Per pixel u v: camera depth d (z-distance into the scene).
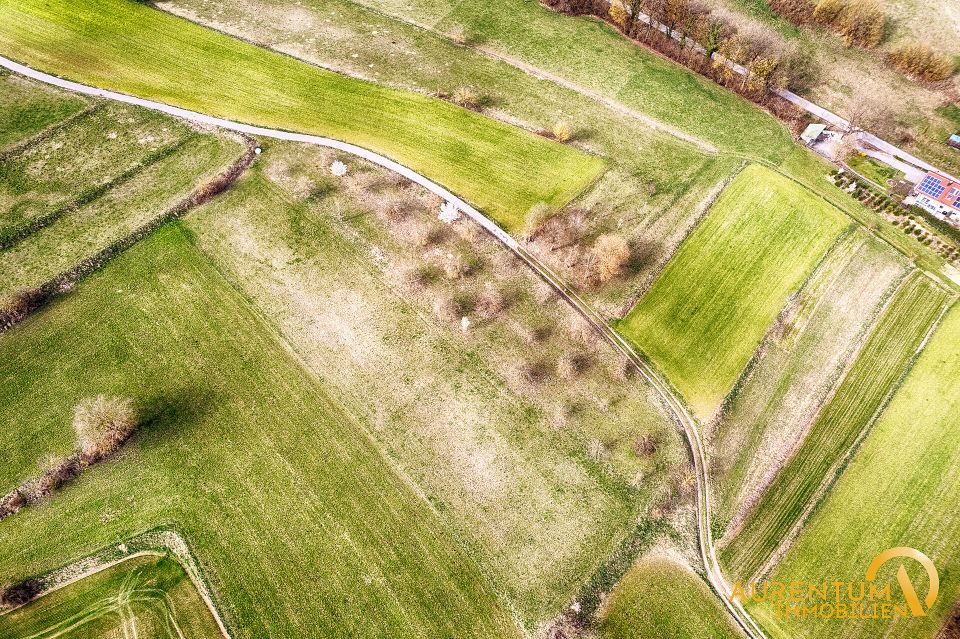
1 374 42.16
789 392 42.62
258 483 38.19
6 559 35.41
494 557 36.00
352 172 54.50
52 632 33.47
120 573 35.22
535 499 37.94
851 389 42.59
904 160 57.00
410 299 46.44
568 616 34.22
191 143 55.78
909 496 38.22
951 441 40.19
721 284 47.81
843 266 48.78
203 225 50.34
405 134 57.66
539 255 49.34
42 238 48.81
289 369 42.78
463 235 50.34
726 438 40.69
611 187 54.03
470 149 56.69
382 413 41.03
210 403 41.22
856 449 40.12
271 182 53.38
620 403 41.97
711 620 34.53
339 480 38.38
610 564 36.00
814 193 53.75
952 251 49.66
